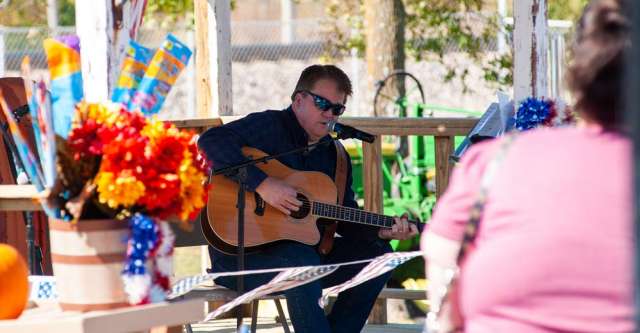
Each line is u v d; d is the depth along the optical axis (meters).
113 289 6.38
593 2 4.71
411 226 10.51
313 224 10.38
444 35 28.28
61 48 6.64
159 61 6.96
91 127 6.35
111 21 8.12
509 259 4.61
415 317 18.77
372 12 26.80
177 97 35.31
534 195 4.63
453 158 10.34
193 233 11.20
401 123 12.41
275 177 10.43
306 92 10.44
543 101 10.00
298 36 48.00
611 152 4.59
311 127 10.48
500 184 4.75
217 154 10.01
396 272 18.92
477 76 31.27
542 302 4.57
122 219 6.39
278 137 10.49
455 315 4.93
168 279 6.55
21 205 7.73
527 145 4.79
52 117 6.33
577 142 4.68
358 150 20.89
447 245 4.98
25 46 36.06
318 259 10.12
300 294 9.55
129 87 7.05
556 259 4.54
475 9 28.47
